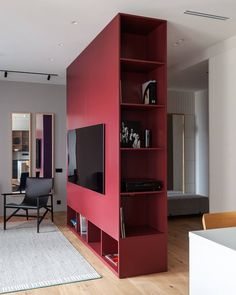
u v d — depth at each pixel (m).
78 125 4.93
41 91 6.87
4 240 4.66
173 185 7.11
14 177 6.69
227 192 4.20
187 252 4.14
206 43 4.35
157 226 3.70
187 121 7.27
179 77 5.82
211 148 4.52
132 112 3.88
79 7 3.22
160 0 3.07
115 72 3.45
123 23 3.56
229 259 1.50
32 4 3.15
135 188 3.45
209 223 2.21
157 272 3.45
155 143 3.74
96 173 3.96
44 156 6.87
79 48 4.57
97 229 4.40
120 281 3.21
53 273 3.40
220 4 3.16
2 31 3.88
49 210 5.88
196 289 1.74
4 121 6.60
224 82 4.24
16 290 2.98
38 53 4.80
